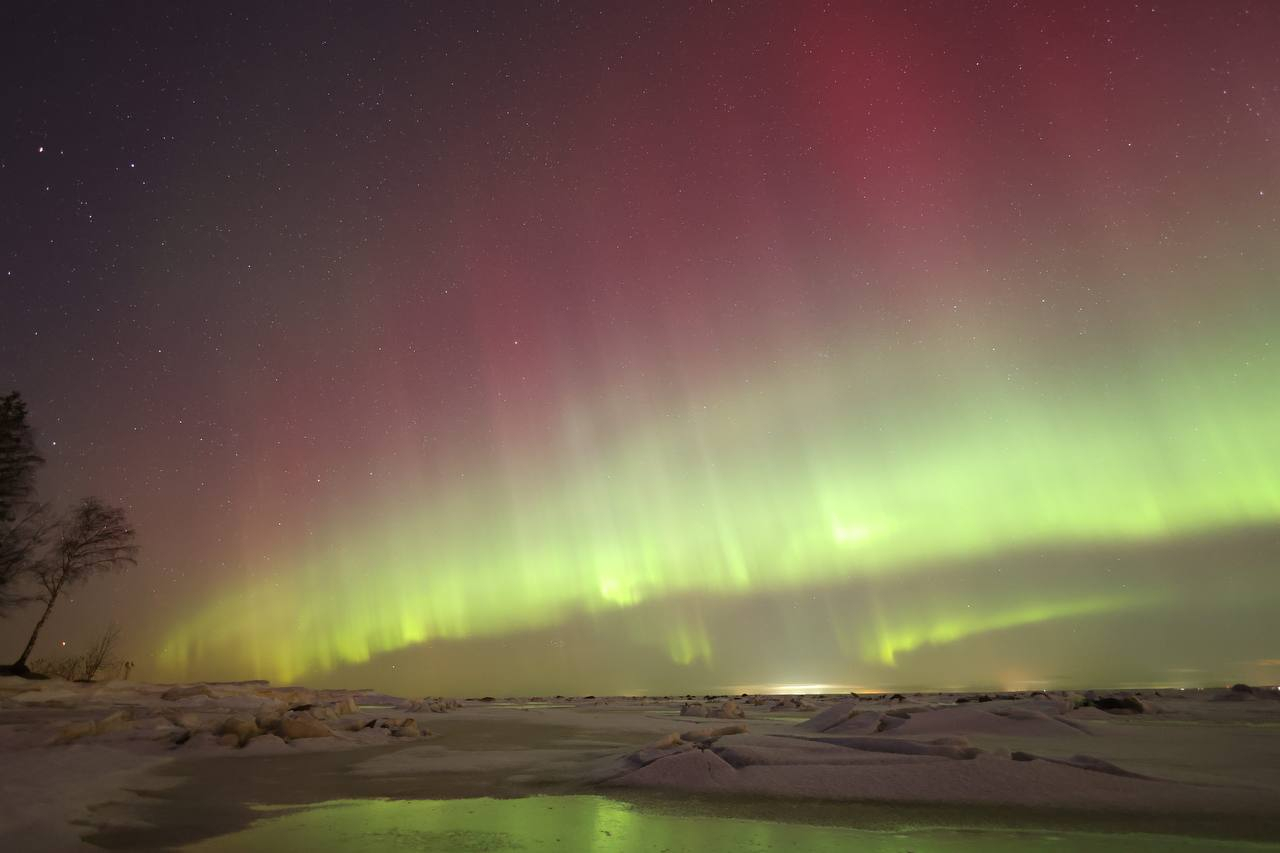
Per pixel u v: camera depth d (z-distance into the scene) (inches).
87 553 1363.2
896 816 199.8
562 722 639.1
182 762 362.0
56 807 224.2
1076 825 185.8
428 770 323.0
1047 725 405.1
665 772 263.6
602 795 246.8
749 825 193.5
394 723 539.5
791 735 359.6
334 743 443.8
